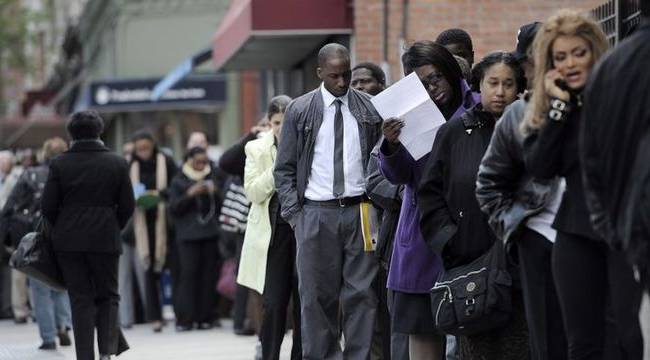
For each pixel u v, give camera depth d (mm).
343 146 20281
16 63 104188
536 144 13586
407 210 17688
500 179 14555
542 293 14477
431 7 31953
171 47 65562
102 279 23938
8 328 37312
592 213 12695
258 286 22531
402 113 17359
